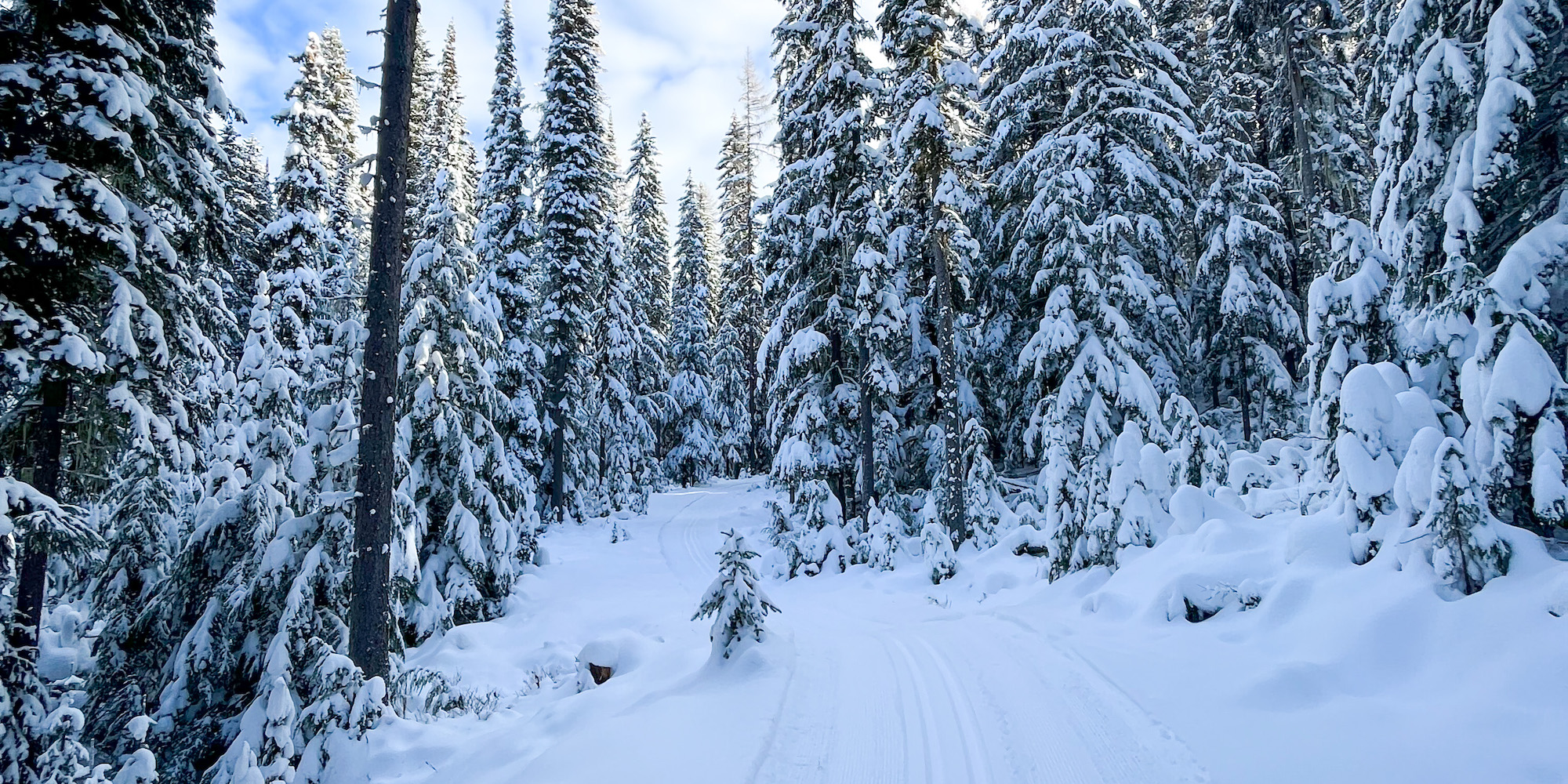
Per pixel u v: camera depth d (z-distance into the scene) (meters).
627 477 31.30
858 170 19.48
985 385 21.28
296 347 17.11
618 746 6.01
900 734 6.18
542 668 11.77
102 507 11.97
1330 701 5.66
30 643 7.45
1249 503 11.19
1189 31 24.88
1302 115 19.75
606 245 28.22
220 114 9.35
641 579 17.89
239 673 9.95
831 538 18.12
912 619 11.74
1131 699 6.42
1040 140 18.02
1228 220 21.41
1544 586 5.45
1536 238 6.93
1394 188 9.17
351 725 7.46
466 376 14.30
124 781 5.95
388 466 8.91
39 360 7.18
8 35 7.34
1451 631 5.74
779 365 19.42
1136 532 11.05
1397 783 4.42
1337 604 6.87
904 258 18.27
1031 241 18.45
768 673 7.80
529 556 17.95
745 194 37.25
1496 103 7.11
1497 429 6.30
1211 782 4.84
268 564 9.25
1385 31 10.22
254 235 18.77
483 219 24.72
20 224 7.14
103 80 7.35
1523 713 4.68
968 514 17.52
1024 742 5.82
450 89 30.33
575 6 26.05
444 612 13.28
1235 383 22.98
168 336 9.17
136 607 10.49
